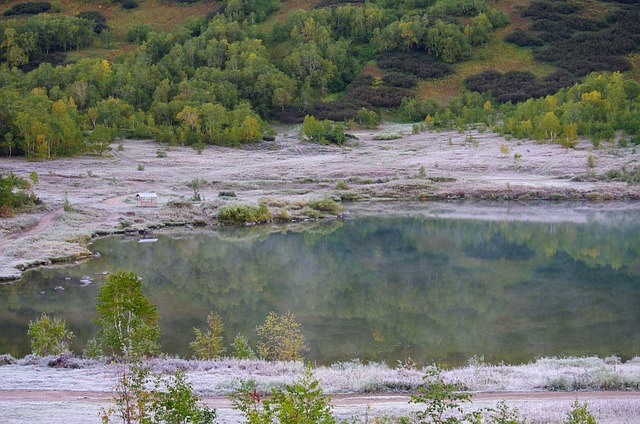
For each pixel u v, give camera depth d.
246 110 189.25
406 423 20.33
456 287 58.78
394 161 145.12
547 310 50.75
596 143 144.50
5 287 57.66
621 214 101.69
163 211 97.06
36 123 136.75
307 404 17.91
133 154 149.50
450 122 193.62
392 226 94.19
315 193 118.44
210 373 30.30
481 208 109.31
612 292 56.44
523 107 177.25
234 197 110.88
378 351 40.59
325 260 71.56
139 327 33.09
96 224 87.75
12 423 21.75
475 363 35.34
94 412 23.27
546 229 90.25
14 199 88.50
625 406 24.09
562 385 28.42
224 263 69.94
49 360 33.09
